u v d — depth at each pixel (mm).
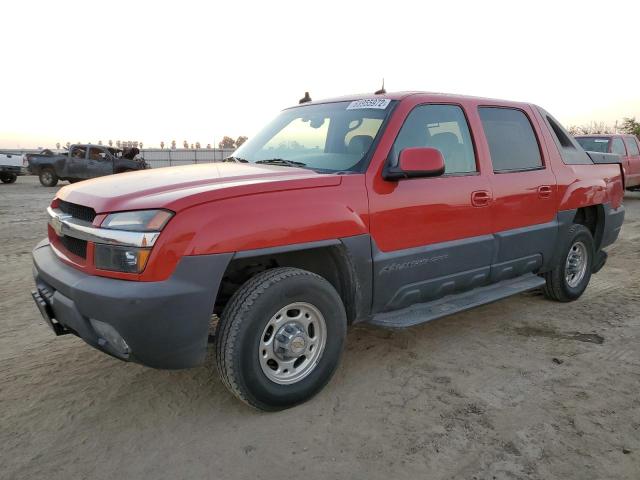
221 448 2682
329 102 4148
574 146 5098
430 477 2445
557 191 4621
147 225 2555
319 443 2717
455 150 3879
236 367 2754
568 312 4863
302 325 3045
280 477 2455
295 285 2900
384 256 3328
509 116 4453
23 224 10664
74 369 3623
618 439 2744
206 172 3270
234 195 2736
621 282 6020
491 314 4793
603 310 4926
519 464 2535
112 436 2799
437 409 3055
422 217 3510
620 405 3107
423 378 3457
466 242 3812
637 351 3932
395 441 2732
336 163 3455
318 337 3117
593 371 3576
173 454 2637
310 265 3324
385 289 3393
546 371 3574
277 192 2879
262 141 4215
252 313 2758
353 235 3150
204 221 2617
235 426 2883
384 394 3236
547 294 5090
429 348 3971
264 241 2777
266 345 2916
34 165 21719
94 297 2570
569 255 4977
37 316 4785
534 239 4418
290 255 3244
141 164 22000
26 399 3203
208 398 3197
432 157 3234
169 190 2816
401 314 3551
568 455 2605
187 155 39875
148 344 2574
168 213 2568
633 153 15148
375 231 3271
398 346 4004
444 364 3680
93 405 3125
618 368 3627
